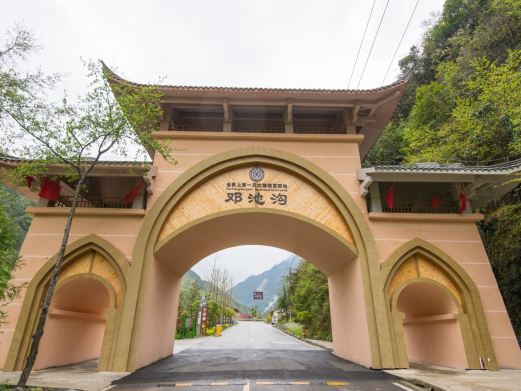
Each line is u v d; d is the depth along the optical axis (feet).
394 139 82.12
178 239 38.55
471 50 66.28
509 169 35.19
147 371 32.60
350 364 37.70
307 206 39.58
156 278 38.37
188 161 40.52
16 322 32.81
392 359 32.86
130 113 29.60
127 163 35.83
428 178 37.29
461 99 56.75
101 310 44.45
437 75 78.07
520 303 40.45
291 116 43.04
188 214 38.75
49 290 25.34
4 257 23.53
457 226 38.14
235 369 34.19
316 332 86.53
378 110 44.19
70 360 39.19
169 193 38.34
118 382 27.45
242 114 46.39
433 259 36.65
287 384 26.40
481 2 79.51
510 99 44.06
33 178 37.06
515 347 33.04
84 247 36.06
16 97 26.07
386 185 42.88
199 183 39.86
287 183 40.68
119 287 35.04
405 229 37.96
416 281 35.94
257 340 83.51
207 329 117.60
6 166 35.55
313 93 41.06
